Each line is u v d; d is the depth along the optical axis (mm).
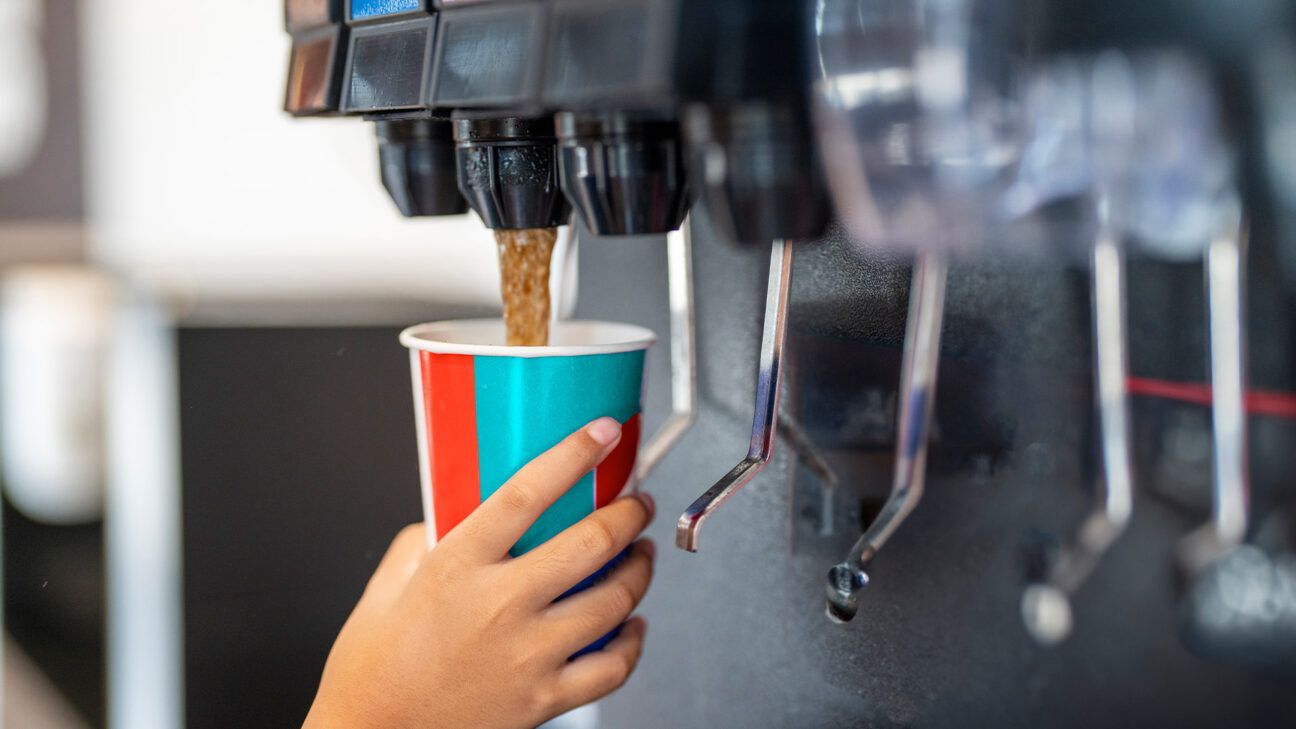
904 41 381
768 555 603
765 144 380
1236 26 359
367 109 462
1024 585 461
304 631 1133
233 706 1172
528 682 502
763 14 364
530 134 484
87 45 1627
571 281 806
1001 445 466
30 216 1622
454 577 498
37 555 1396
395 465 1154
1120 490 422
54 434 1429
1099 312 419
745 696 629
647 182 437
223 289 1456
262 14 1578
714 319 632
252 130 1577
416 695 504
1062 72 379
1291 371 367
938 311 473
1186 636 404
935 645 503
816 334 562
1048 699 455
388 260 1498
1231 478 386
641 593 546
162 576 1250
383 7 455
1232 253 373
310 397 1202
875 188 389
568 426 510
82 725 1345
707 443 646
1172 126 372
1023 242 392
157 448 1280
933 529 498
